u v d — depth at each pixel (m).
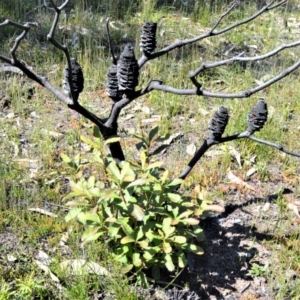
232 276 3.05
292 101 4.83
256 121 2.79
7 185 3.56
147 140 3.07
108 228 2.78
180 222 2.89
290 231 3.41
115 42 5.75
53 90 2.71
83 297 2.77
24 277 2.91
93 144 2.79
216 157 4.00
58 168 3.76
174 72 5.12
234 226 3.41
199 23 6.46
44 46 5.40
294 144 4.23
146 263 2.86
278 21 6.65
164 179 2.77
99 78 4.96
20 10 5.97
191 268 3.06
